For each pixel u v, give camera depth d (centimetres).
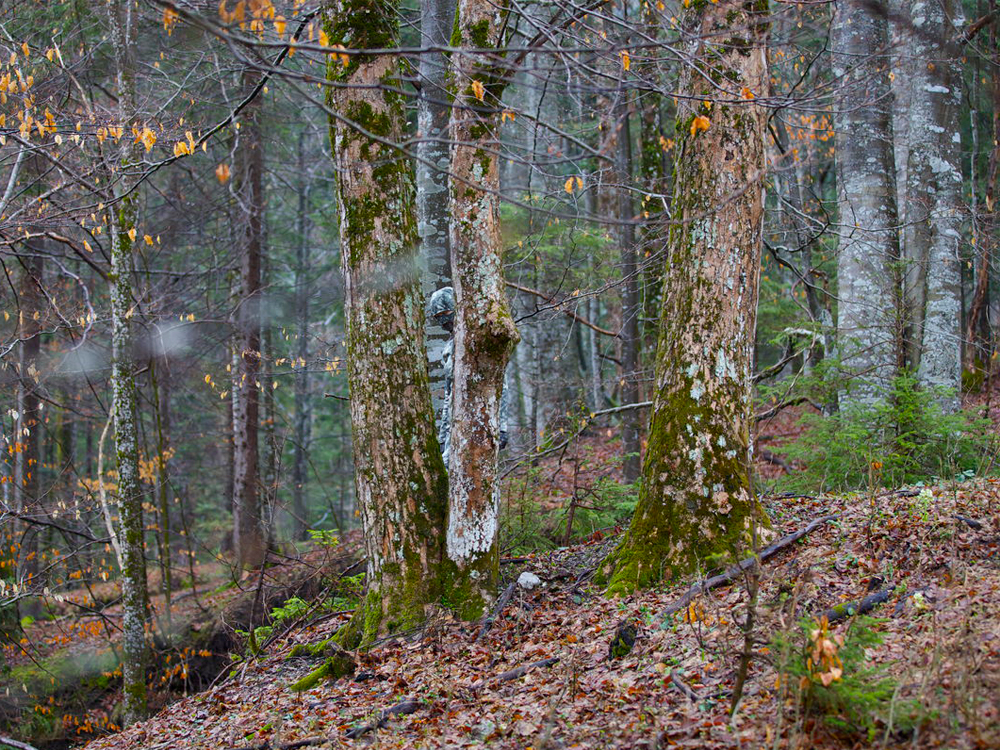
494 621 722
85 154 1134
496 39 684
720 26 708
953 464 888
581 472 1202
